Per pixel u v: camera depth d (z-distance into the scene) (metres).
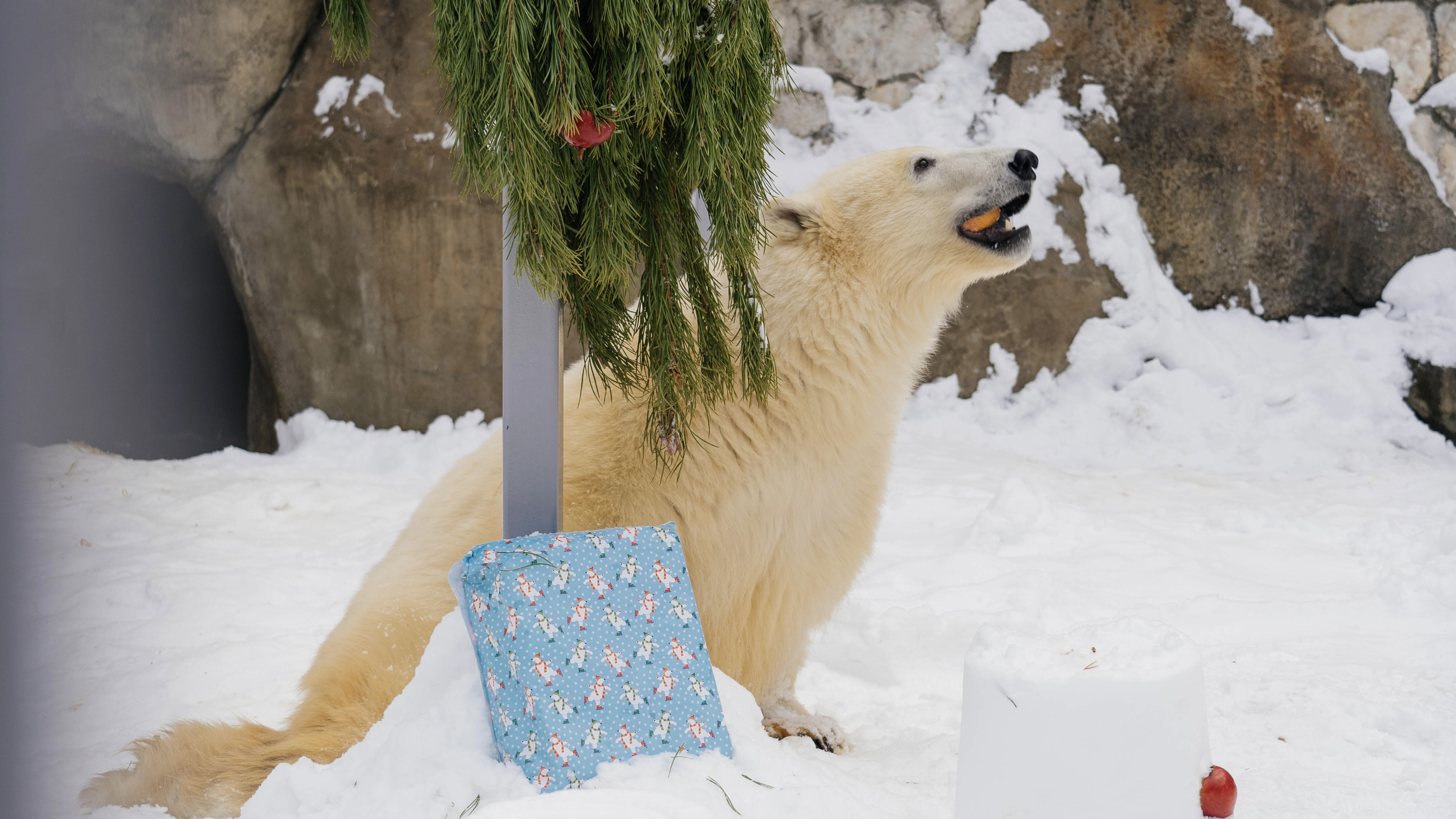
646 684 1.90
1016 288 8.05
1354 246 8.38
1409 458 7.25
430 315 7.89
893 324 2.75
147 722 3.00
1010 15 8.75
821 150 8.65
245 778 2.27
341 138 7.85
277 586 4.42
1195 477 6.75
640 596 1.98
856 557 2.82
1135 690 1.52
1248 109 8.51
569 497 2.42
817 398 2.55
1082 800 1.54
